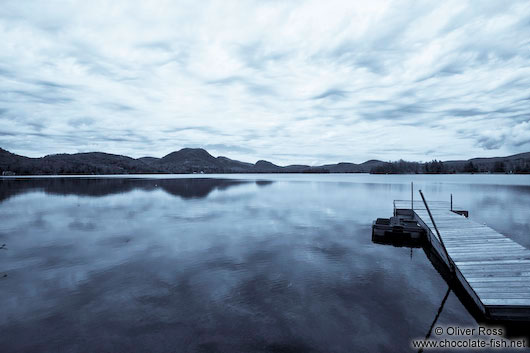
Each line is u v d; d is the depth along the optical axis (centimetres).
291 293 970
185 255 1380
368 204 3338
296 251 1457
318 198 4034
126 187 6322
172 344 695
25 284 1037
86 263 1262
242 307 871
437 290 1002
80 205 3212
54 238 1703
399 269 1209
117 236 1756
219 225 2106
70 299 922
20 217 2422
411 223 1825
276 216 2503
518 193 4734
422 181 10006
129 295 950
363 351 672
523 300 803
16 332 742
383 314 839
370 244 1598
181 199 3884
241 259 1324
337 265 1253
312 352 666
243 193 4897
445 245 1268
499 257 1100
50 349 676
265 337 721
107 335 730
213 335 729
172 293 966
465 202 3444
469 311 859
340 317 818
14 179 10862
